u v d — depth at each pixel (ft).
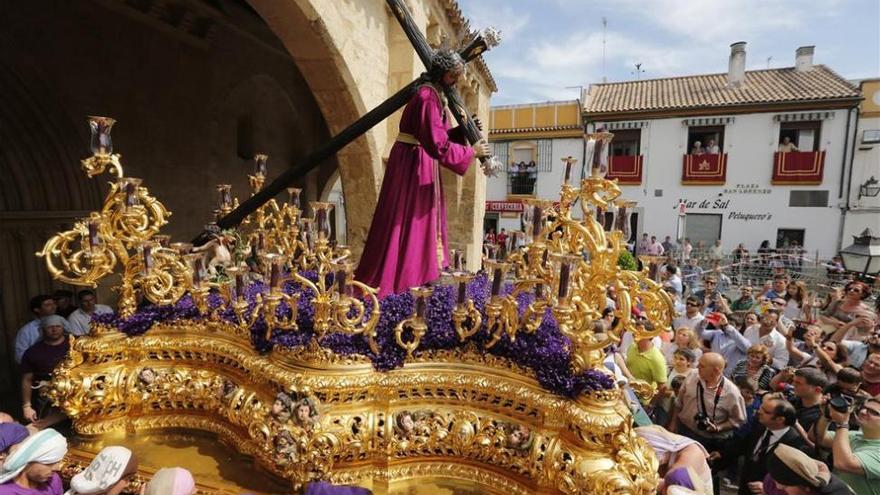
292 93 33.27
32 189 20.11
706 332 19.21
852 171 61.11
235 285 8.74
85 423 8.61
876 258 26.48
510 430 7.04
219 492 7.10
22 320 20.22
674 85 73.67
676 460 8.88
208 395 8.41
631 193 70.69
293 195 13.20
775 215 64.85
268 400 7.64
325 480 6.86
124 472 7.03
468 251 29.35
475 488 7.08
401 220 9.05
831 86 62.34
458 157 8.38
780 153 63.41
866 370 13.38
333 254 10.08
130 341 8.93
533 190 75.46
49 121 19.20
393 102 8.95
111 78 20.99
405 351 7.54
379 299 8.61
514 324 7.30
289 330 8.04
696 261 57.41
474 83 30.66
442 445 7.27
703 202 67.72
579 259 6.46
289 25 13.56
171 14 23.21
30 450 7.29
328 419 7.07
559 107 73.72
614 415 6.34
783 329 19.26
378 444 7.19
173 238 24.13
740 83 67.31
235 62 27.71
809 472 8.46
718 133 67.00
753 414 12.92
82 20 19.80
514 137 75.72
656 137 68.64
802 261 57.16
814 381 12.35
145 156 22.57
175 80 24.00
